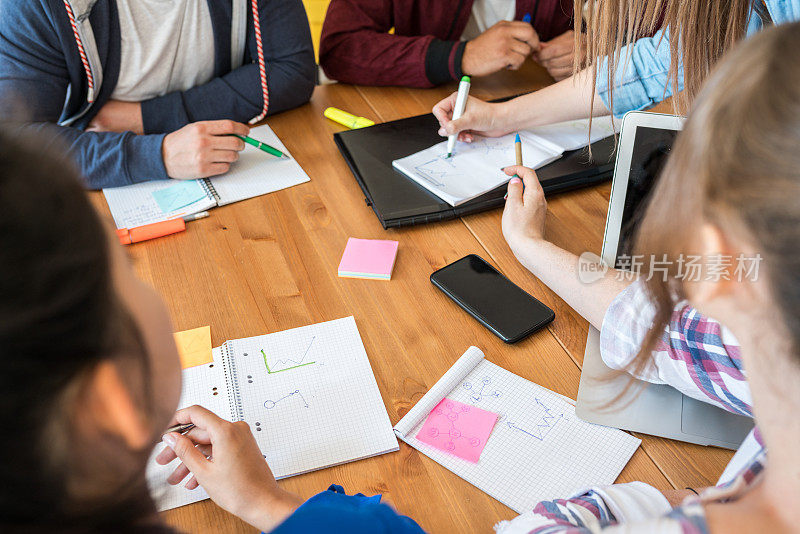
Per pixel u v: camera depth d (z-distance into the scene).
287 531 0.47
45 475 0.32
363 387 0.85
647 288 0.53
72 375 0.31
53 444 0.32
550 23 1.70
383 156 1.25
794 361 0.38
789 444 0.40
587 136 1.28
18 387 0.30
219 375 0.88
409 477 0.76
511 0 1.69
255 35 1.41
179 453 0.71
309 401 0.84
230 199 1.18
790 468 0.40
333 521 0.48
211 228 1.12
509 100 1.36
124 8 1.27
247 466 0.71
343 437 0.79
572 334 0.93
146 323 0.38
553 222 1.12
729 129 0.36
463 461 0.77
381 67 1.50
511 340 0.91
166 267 1.05
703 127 0.38
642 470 0.76
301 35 1.42
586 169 1.20
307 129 1.38
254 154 1.30
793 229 0.34
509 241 1.04
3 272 0.28
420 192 1.16
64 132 1.20
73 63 1.22
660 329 0.63
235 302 0.98
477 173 1.19
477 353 0.89
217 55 1.42
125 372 0.35
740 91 0.36
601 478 0.75
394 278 1.02
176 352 0.44
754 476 0.48
